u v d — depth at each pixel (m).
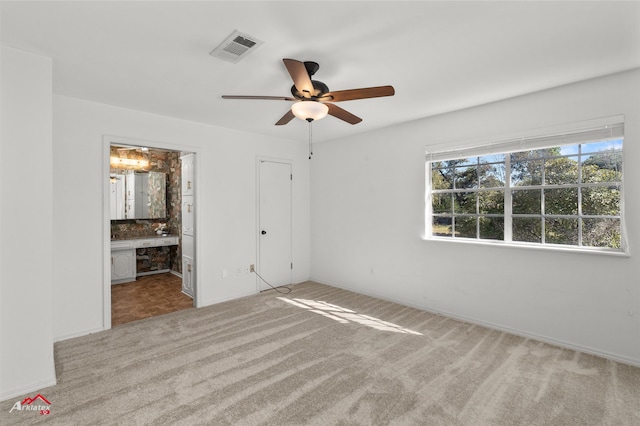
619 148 2.57
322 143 5.04
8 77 2.06
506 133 3.06
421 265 3.79
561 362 2.49
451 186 3.68
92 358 2.56
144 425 1.77
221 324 3.32
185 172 4.48
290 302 4.08
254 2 1.61
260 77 2.57
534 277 2.94
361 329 3.18
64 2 1.61
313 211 5.22
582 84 2.64
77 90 2.83
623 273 2.49
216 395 2.05
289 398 2.02
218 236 4.11
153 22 1.80
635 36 1.94
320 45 2.05
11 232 2.06
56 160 2.91
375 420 1.81
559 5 1.65
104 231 3.17
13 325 2.06
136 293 4.55
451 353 2.64
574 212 2.83
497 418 1.83
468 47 2.09
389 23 1.81
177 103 3.20
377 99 3.08
